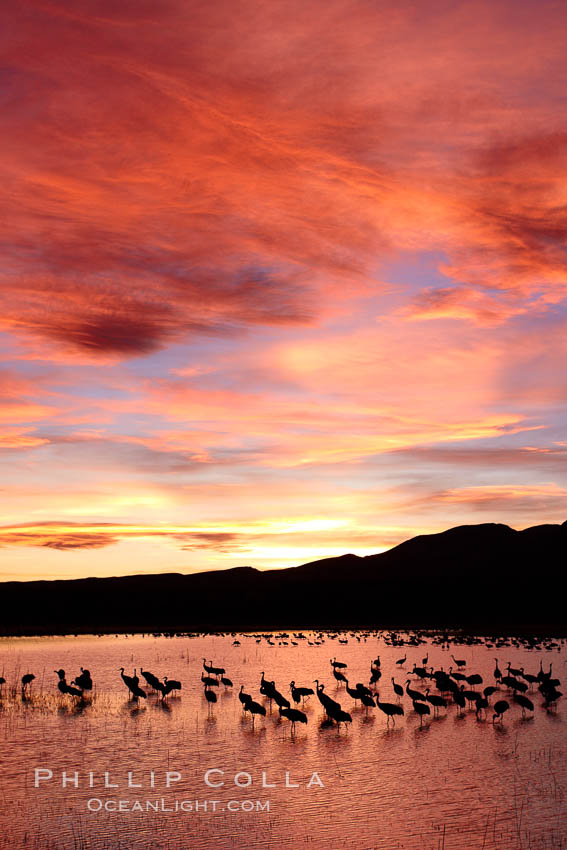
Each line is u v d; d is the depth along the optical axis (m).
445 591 192.25
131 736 33.41
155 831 20.97
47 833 20.88
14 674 56.62
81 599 180.88
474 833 20.56
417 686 52.53
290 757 29.42
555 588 190.75
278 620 157.12
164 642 93.56
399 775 26.64
